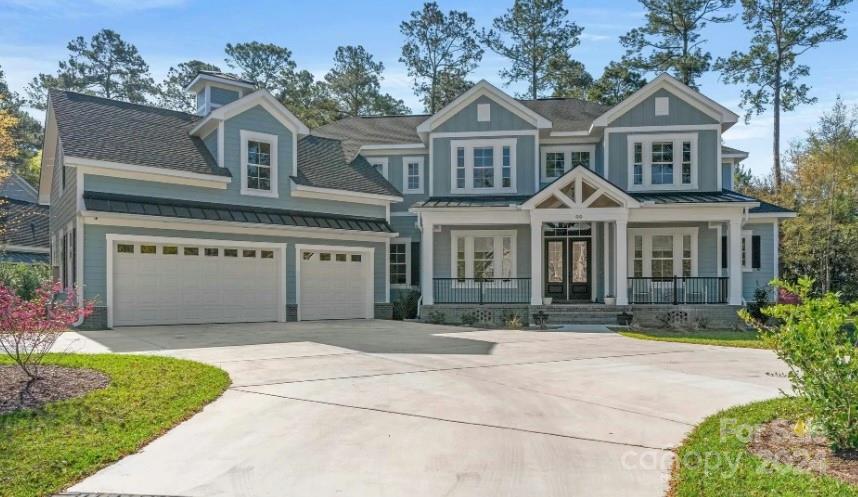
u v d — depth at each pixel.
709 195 21.34
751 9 36.47
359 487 4.93
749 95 37.56
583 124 24.38
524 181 22.80
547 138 23.69
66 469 5.26
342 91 47.22
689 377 9.88
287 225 19.16
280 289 19.28
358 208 21.84
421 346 13.25
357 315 21.28
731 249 19.73
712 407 7.74
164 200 17.38
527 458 5.67
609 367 10.84
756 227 23.11
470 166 22.98
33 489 4.84
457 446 6.01
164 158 17.75
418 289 24.09
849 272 29.52
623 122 22.36
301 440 6.14
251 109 19.39
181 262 17.41
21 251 27.66
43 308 8.49
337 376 9.43
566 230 22.58
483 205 20.58
